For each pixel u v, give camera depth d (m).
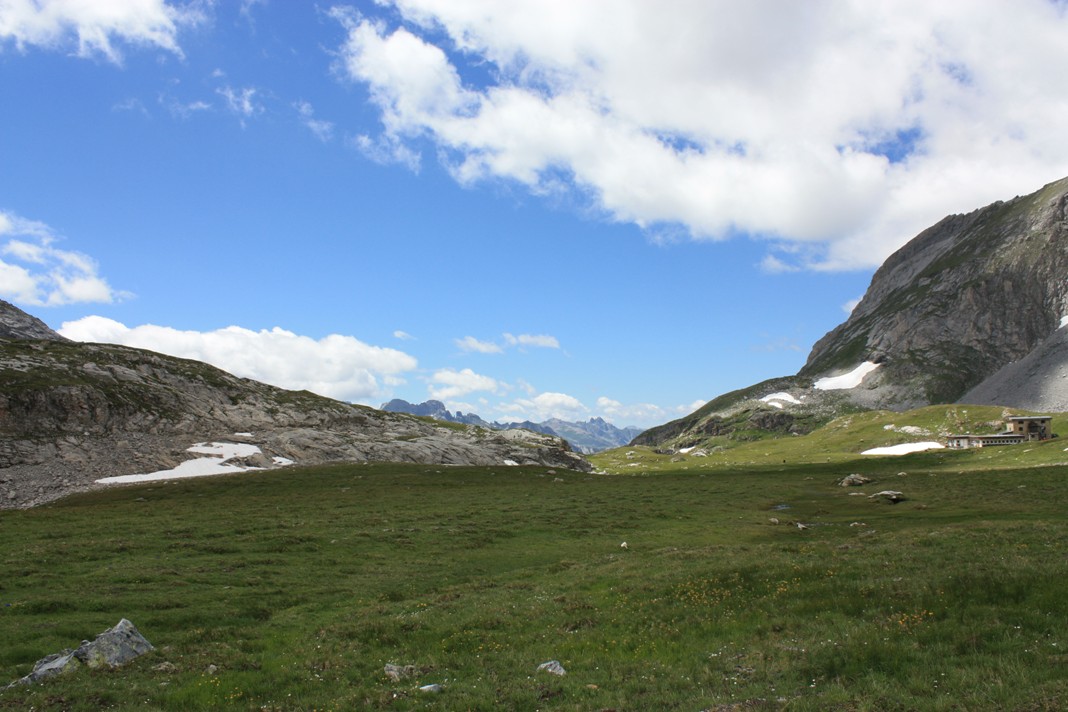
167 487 99.25
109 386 135.62
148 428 128.25
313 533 57.84
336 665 23.61
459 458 153.38
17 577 39.75
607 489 105.81
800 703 17.17
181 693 20.45
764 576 32.22
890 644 20.59
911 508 77.88
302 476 110.62
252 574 42.88
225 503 83.06
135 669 23.55
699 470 177.62
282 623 32.06
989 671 17.97
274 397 170.62
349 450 139.88
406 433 169.25
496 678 21.58
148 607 34.28
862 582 28.55
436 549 53.97
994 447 154.88
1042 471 97.00
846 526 65.38
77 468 105.38
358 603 36.66
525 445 185.38
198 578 40.78
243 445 129.88
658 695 19.09
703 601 29.27
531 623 28.95
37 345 150.00
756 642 23.39
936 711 16.09
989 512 67.44
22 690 21.08
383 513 72.12
